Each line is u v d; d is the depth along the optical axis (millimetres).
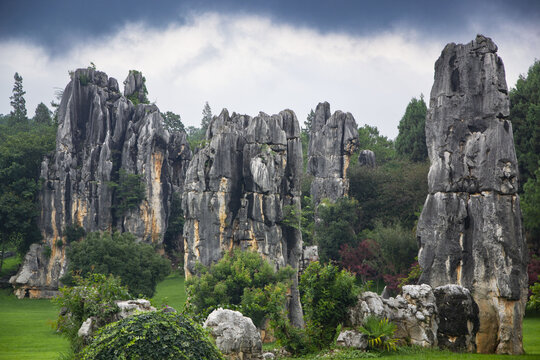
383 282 65812
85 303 18078
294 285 48500
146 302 18203
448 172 33000
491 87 32469
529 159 60750
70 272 56938
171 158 90938
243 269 45156
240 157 51938
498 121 32000
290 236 51500
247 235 49688
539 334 35406
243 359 18266
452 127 33375
